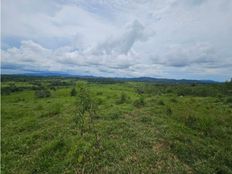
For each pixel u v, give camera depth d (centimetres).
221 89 7506
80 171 1087
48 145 1407
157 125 1925
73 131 1717
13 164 1235
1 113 3247
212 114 2670
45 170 1138
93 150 1285
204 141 1606
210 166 1187
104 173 1069
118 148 1341
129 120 2111
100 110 2605
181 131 1802
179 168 1124
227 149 1509
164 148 1380
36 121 2377
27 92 7262
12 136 1831
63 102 4012
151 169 1107
